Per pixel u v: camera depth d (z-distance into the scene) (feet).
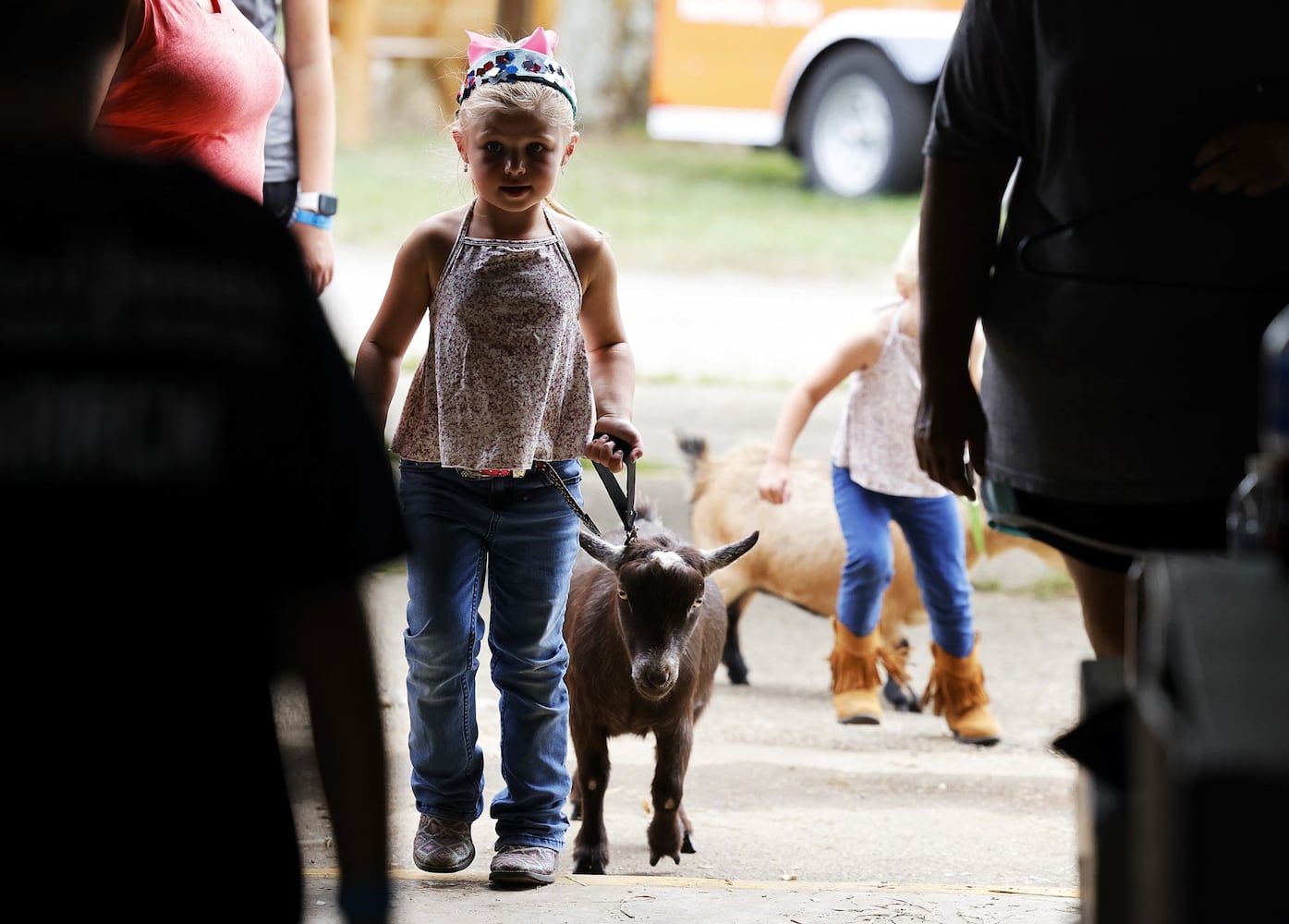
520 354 28.02
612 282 29.58
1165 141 20.31
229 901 11.73
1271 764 9.49
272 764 12.26
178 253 11.50
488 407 27.99
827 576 47.57
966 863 32.78
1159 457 20.89
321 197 34.68
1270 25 19.88
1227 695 9.96
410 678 29.04
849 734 44.19
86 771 11.32
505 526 28.73
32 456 11.18
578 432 28.94
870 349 42.50
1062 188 21.18
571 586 32.73
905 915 25.52
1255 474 13.07
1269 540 11.91
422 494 28.71
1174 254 20.45
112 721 11.34
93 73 12.04
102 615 11.28
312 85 34.81
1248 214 20.17
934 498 42.96
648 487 63.77
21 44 11.60
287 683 13.16
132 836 11.41
